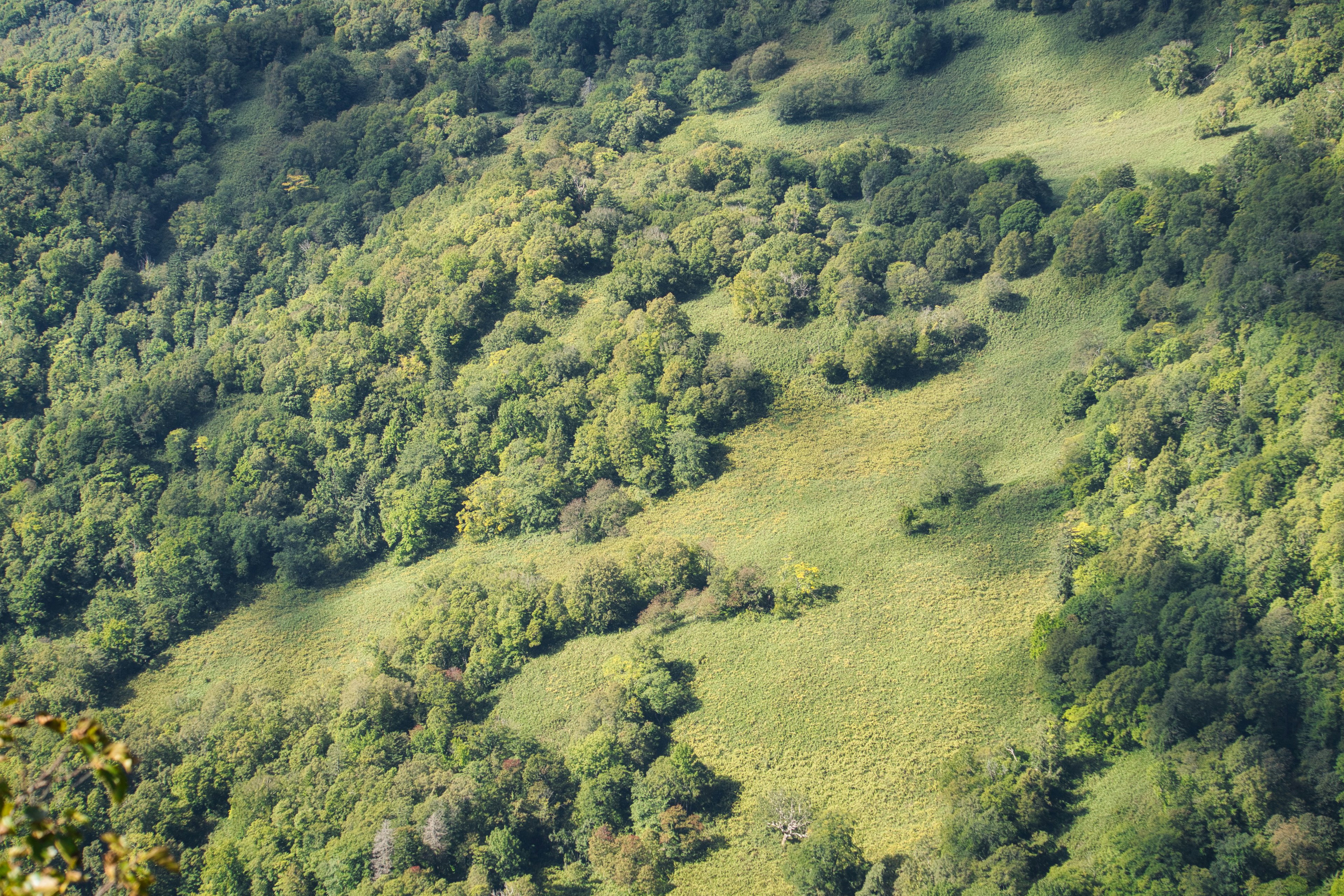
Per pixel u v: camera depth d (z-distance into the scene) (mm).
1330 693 81812
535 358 139625
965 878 79000
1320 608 85438
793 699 99000
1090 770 87688
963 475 114875
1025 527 110500
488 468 136375
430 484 133750
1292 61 151500
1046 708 93188
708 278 153250
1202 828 77750
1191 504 100375
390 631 122125
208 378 155250
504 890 87562
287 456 141750
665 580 111938
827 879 82125
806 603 107688
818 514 119312
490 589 116875
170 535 134375
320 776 99125
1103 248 136000
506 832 89562
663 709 99688
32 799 16750
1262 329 110812
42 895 15812
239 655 124500
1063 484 113062
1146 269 130250
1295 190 119062
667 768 92500
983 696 95438
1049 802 85250
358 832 90375
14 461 145125
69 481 142125
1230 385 107375
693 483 127000
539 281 154750
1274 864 75688
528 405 135000
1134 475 107438
